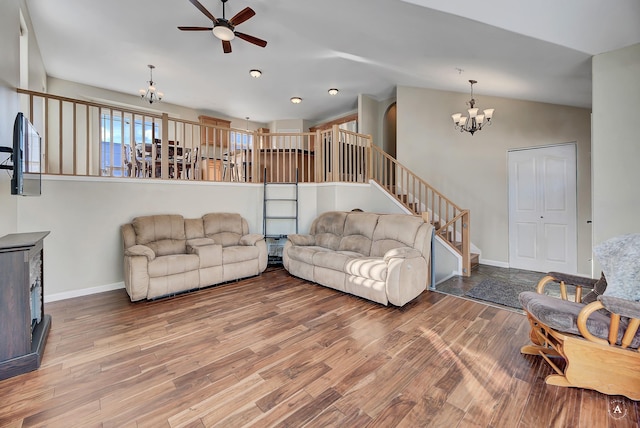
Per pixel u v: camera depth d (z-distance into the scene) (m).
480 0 2.34
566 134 4.53
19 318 1.92
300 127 8.62
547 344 2.15
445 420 1.53
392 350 2.24
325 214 4.72
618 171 2.66
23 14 3.42
